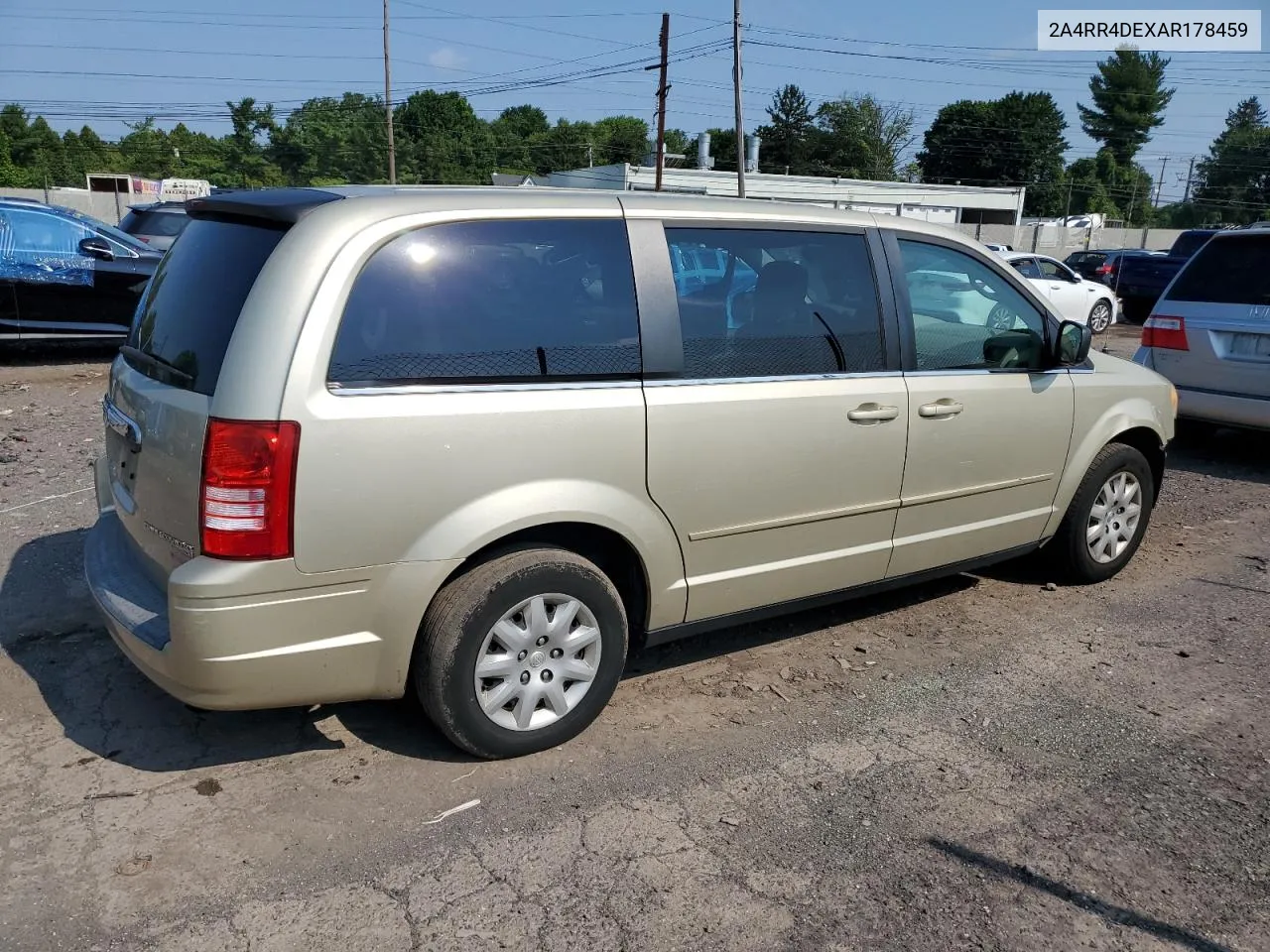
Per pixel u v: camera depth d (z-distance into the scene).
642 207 3.55
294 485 2.85
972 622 4.85
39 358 11.73
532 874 2.85
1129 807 3.29
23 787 3.18
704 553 3.71
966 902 2.80
